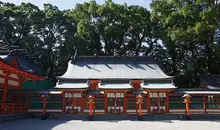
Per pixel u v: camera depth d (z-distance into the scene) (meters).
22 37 45.91
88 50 51.62
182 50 50.06
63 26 49.62
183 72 51.19
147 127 19.80
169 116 28.61
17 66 24.94
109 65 36.78
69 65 37.12
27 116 27.94
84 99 30.06
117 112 29.77
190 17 41.44
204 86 36.28
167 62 52.53
